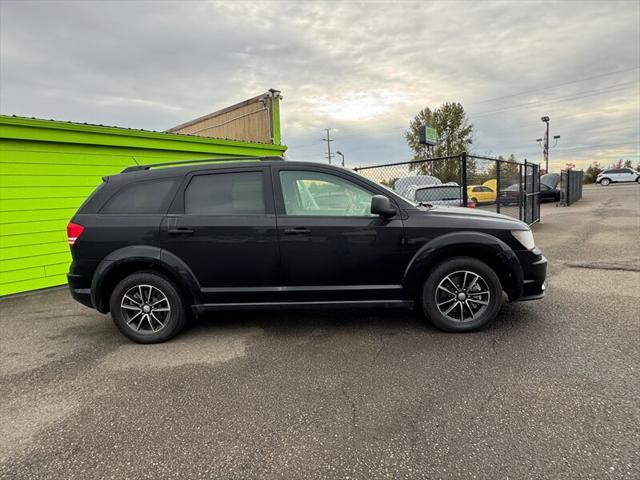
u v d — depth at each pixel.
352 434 2.39
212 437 2.43
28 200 6.40
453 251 3.79
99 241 3.86
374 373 3.13
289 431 2.45
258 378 3.15
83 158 6.95
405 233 3.75
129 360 3.63
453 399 2.70
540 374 2.96
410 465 2.11
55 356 3.82
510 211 10.25
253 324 4.38
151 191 3.98
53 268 6.71
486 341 3.60
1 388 3.20
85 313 5.27
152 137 7.74
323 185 3.92
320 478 2.05
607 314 4.12
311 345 3.74
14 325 4.84
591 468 2.01
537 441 2.23
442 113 48.84
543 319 4.06
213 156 8.97
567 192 19.19
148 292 3.97
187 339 4.05
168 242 3.83
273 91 11.08
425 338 3.75
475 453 2.17
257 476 2.09
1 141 6.09
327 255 3.78
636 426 2.32
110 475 2.14
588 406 2.53
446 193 9.02
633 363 3.06
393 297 3.84
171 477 2.11
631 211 14.85
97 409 2.82
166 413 2.72
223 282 3.87
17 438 2.51
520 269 3.77
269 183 3.91
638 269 5.96
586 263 6.51
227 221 3.81
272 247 3.78
